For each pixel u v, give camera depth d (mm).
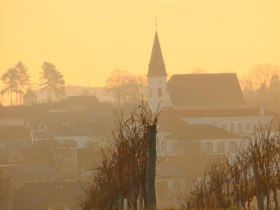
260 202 181625
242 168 193875
